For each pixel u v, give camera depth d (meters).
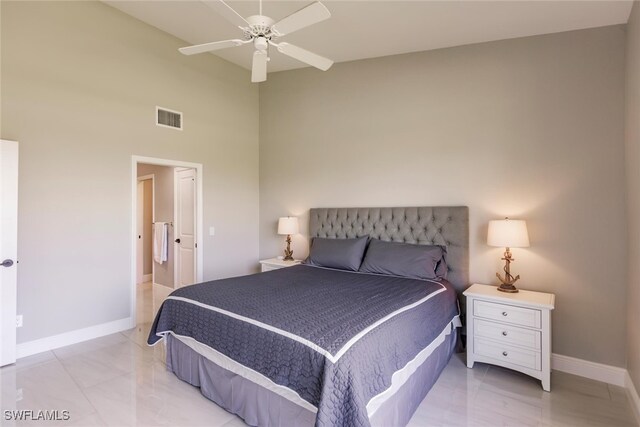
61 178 3.08
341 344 1.64
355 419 1.45
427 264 3.16
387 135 3.80
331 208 4.21
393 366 1.80
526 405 2.25
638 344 2.19
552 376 2.68
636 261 2.25
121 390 2.37
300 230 4.61
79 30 3.19
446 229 3.32
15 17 2.81
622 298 2.56
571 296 2.76
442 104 3.43
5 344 2.69
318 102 4.41
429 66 3.51
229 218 4.70
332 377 1.52
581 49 2.75
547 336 2.43
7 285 2.69
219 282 2.91
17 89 2.82
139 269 5.95
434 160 3.48
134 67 3.62
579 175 2.74
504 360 2.61
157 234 5.54
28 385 2.41
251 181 5.02
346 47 3.51
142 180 6.07
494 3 2.54
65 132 3.11
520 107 3.01
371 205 3.92
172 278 5.32
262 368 1.85
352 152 4.09
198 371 2.35
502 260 3.05
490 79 3.16
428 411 2.17
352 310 2.11
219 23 3.53
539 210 2.91
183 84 4.11
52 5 3.02
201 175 4.34
